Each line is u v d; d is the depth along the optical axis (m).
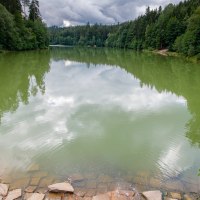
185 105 14.26
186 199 6.03
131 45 89.75
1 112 12.22
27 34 58.53
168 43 65.06
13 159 7.75
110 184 6.58
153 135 9.96
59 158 7.93
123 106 13.77
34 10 72.56
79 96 15.71
